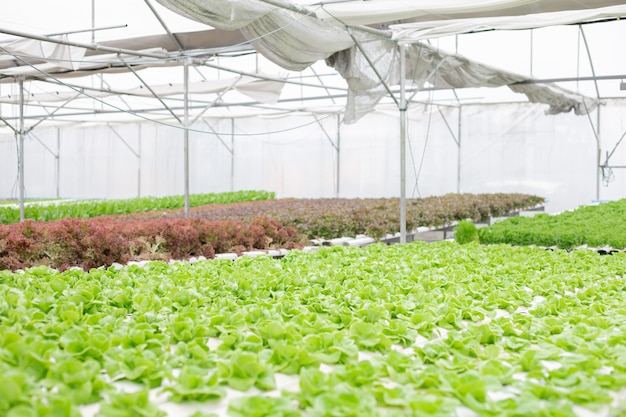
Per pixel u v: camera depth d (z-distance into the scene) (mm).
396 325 4391
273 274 6676
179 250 10266
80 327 4125
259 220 12102
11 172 34969
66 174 33469
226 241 11117
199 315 4715
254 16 10242
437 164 26578
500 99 24766
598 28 18500
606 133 23984
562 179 24703
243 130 30094
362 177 27812
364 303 5223
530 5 10711
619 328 4516
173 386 3217
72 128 33156
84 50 13422
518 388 3311
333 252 9070
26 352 3367
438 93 24141
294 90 23922
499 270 7188
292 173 29188
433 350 3902
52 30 12797
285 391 3117
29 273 6496
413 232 15125
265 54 11641
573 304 5520
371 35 12539
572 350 4105
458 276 6754
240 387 3303
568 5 10664
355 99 13375
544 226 12914
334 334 4020
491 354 3926
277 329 4043
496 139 25656
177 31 13461
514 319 4781
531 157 25156
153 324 4477
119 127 32094
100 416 2881
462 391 3154
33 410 2676
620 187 23828
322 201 22797
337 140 28125
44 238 9070
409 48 14008
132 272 6742
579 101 22516
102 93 20609
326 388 3094
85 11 12188
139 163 31734
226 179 30516
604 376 3389
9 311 4414
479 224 20531
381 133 27422
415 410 2908
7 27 12578
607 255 8945
